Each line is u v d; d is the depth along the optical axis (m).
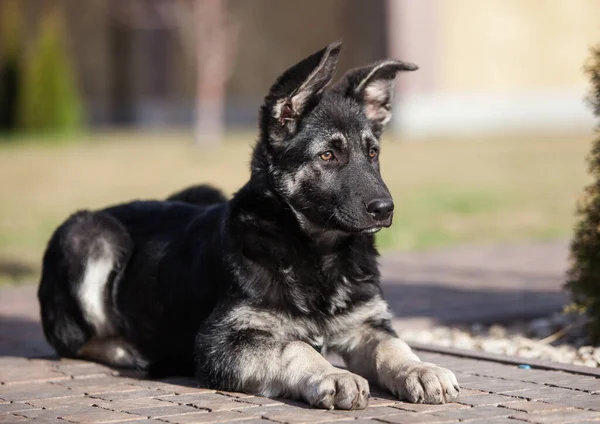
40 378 8.12
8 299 12.87
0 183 25.72
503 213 20.67
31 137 39.50
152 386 7.70
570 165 28.70
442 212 20.88
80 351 8.88
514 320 10.81
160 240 8.66
